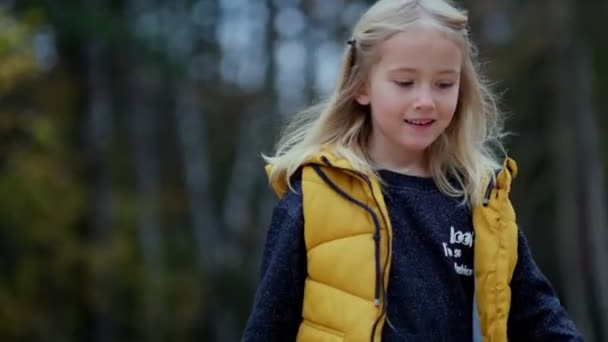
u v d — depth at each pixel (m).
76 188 18.52
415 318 2.54
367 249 2.52
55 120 18.88
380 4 2.66
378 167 2.67
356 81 2.70
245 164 25.58
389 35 2.60
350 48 2.70
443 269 2.59
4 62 11.23
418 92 2.58
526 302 2.68
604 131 19.34
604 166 19.41
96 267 18.20
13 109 15.44
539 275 2.69
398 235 2.58
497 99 3.32
